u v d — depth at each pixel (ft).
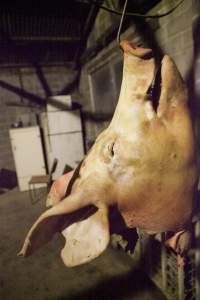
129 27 12.73
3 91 22.59
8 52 20.97
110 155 3.23
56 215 2.99
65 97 21.59
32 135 21.66
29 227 15.16
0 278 10.64
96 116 21.44
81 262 2.83
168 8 9.49
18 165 21.94
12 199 20.56
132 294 9.00
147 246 9.62
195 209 3.54
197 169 3.32
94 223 3.03
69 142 22.12
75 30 19.71
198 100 6.66
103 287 9.51
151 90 3.32
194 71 6.75
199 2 5.82
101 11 16.10
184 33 8.83
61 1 16.78
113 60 16.01
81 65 22.74
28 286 9.98
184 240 3.79
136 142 3.12
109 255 11.47
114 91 16.80
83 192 3.14
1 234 14.62
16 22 18.02
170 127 3.17
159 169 3.07
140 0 10.80
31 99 23.44
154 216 3.26
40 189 22.12
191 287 8.14
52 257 11.81
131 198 3.15
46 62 23.02
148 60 3.26
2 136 23.02
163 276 8.77
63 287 9.73
